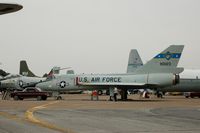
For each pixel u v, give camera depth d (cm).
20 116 2328
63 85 5719
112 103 4338
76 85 5669
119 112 2741
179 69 5506
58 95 5894
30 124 1827
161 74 5475
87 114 2527
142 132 1529
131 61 6228
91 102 4634
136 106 3625
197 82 6750
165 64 5516
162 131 1563
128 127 1712
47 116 2339
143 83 5466
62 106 3569
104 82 5531
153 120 2091
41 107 3366
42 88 5800
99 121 2014
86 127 1708
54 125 1786
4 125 1777
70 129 1620
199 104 4128
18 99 5556
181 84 6769
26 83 7350
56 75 5812
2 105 3731
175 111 2880
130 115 2455
